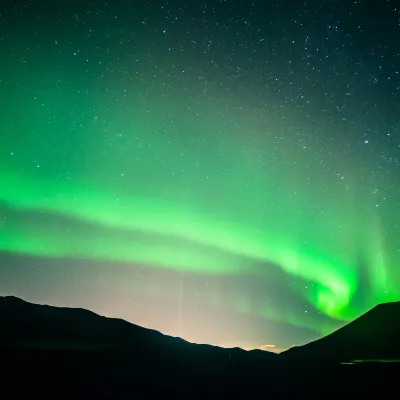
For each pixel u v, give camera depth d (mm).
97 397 13508
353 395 14992
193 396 14445
